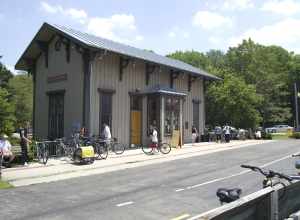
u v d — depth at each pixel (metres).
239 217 4.70
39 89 27.98
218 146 30.03
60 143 21.67
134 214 9.63
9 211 10.01
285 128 69.81
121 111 26.33
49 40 27.12
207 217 3.95
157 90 27.00
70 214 9.66
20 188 13.27
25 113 51.38
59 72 26.34
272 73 63.19
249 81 60.47
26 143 19.08
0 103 23.55
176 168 18.22
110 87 25.58
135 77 27.69
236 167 18.48
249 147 29.80
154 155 23.23
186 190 12.77
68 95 25.48
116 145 24.08
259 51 63.84
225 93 45.09
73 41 23.89
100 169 17.98
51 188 13.25
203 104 36.03
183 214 9.62
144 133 28.03
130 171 17.31
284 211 6.02
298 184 6.44
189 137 33.75
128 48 29.67
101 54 23.91
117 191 12.65
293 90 77.81
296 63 79.38
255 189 12.77
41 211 10.00
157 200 11.23
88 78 24.11
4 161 17.98
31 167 18.06
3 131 23.09
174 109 28.52
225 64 69.00
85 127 24.03
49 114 27.00
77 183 14.25
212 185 13.66
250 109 45.47
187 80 33.78
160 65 28.80
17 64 28.80
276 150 27.33
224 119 46.75
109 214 9.63
